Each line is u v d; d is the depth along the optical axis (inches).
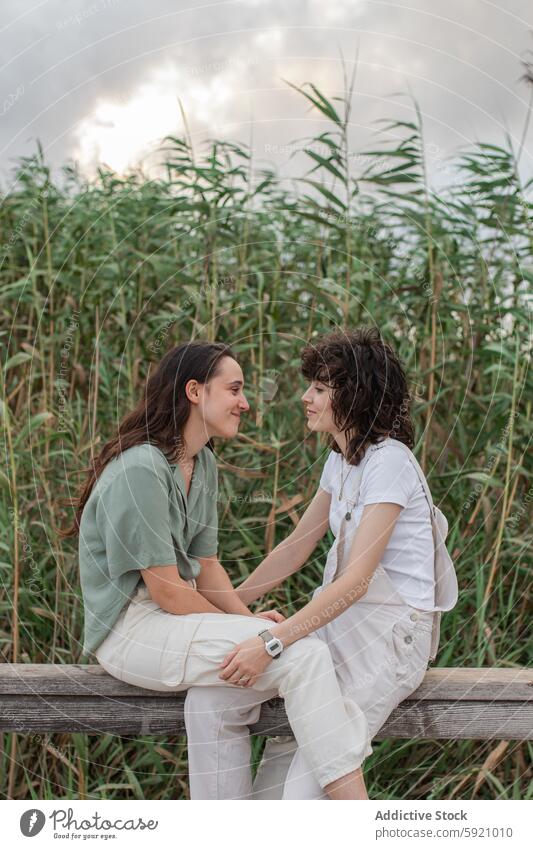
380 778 89.4
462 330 114.2
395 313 116.6
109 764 89.4
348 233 108.0
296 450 107.1
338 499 69.9
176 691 66.1
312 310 113.3
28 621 92.5
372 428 67.6
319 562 100.5
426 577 66.4
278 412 110.7
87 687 67.2
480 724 67.6
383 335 111.0
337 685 61.2
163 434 67.8
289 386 113.7
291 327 115.6
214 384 68.1
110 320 120.4
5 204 125.3
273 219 119.8
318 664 60.7
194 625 63.9
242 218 119.0
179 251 121.6
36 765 85.7
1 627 95.7
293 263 120.1
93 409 111.3
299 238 118.2
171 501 67.0
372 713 64.2
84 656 90.0
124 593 65.6
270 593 99.9
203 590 74.0
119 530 63.1
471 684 68.1
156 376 69.5
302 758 62.3
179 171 114.7
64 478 103.4
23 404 114.0
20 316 122.8
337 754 59.1
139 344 116.2
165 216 119.3
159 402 68.4
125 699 67.1
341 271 115.8
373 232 116.6
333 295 110.2
